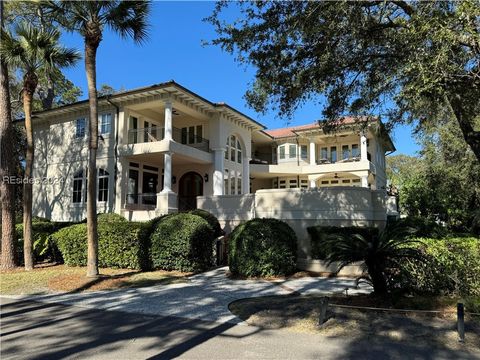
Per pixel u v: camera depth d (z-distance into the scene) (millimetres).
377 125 12352
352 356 4793
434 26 6746
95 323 6613
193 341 5480
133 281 10805
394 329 5715
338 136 27828
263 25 9391
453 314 6176
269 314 6750
